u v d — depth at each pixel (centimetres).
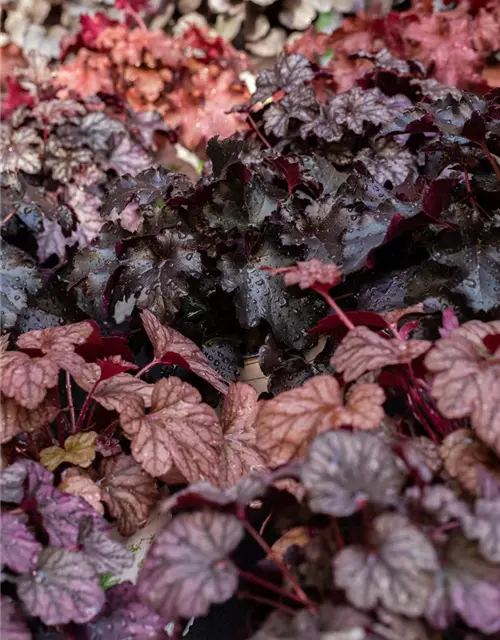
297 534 86
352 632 71
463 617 73
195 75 156
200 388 107
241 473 92
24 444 95
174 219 109
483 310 96
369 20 159
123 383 94
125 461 94
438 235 102
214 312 109
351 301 106
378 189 106
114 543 85
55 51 171
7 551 79
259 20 171
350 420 80
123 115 148
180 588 74
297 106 121
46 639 81
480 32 152
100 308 108
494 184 105
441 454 81
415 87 125
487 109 107
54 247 118
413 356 83
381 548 74
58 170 131
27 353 91
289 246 106
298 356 105
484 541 73
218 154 107
